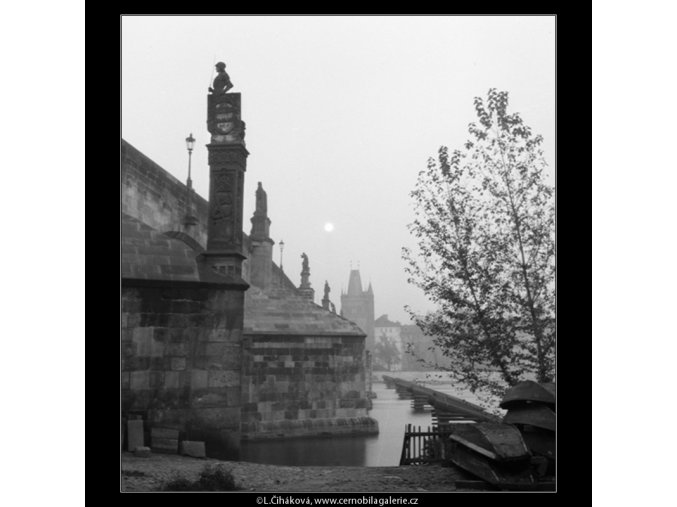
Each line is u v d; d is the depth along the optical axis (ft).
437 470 37.24
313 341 67.41
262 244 73.51
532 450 33.17
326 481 34.24
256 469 37.91
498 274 38.04
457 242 38.65
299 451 55.21
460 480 32.71
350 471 37.37
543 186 37.37
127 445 42.80
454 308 39.04
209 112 50.49
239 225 50.37
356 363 63.77
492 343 38.27
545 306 37.40
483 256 38.24
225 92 49.55
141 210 65.10
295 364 67.41
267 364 67.72
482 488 31.86
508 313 38.27
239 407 45.98
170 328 45.57
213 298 46.55
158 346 45.19
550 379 37.29
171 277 45.60
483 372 40.88
